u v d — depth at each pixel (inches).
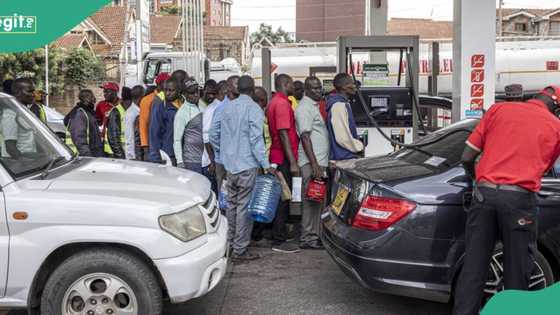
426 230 171.8
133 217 156.8
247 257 249.6
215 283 168.6
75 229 155.5
